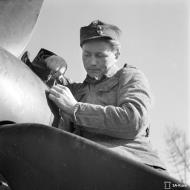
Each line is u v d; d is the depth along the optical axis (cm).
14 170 371
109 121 412
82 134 436
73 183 347
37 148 356
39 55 470
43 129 355
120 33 460
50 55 469
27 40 446
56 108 419
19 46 444
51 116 409
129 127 413
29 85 393
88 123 414
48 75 457
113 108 415
